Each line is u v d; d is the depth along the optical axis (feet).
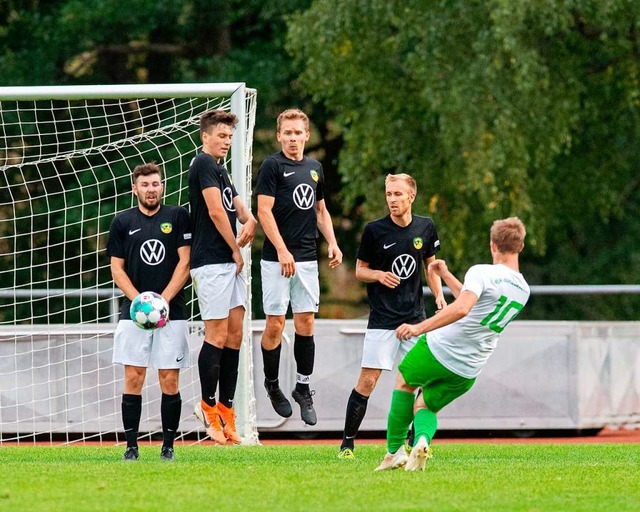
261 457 88.69
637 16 190.80
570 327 127.85
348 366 125.29
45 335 123.65
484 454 95.55
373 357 87.81
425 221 88.99
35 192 237.45
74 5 243.81
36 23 252.21
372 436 127.34
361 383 88.48
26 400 123.34
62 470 75.31
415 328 70.38
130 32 249.75
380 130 207.82
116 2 244.63
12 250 230.48
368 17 199.52
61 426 123.13
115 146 122.72
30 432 123.13
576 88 202.69
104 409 123.44
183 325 82.99
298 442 120.67
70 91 108.06
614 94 227.81
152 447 103.40
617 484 69.56
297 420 124.47
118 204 233.76
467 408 126.52
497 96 185.78
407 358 74.59
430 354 73.46
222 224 88.17
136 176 83.20
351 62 204.95
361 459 87.56
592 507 60.44
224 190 89.97
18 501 60.80
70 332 123.34
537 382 127.24
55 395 123.44
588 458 91.25
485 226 211.20
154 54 269.23
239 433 107.14
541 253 210.38
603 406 131.75
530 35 187.11
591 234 263.70
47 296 124.06
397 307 87.86
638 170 257.14
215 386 92.99
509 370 126.93
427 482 68.90
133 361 82.64
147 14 247.50
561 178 235.40
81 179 233.76
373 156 206.80
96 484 67.36
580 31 207.00
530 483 69.46
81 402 123.44
